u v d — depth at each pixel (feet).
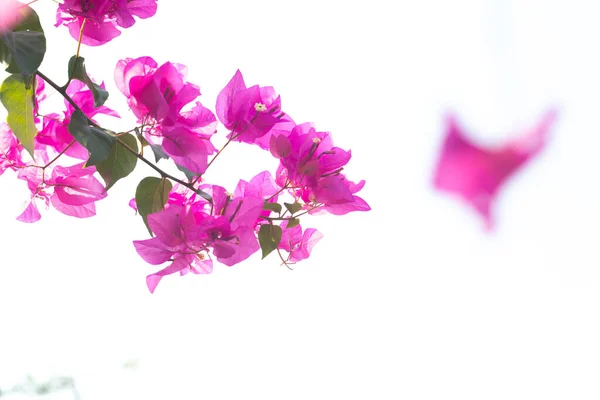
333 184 4.72
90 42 4.78
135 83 4.67
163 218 4.60
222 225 4.60
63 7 4.66
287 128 4.80
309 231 4.88
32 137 4.66
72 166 4.81
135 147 4.75
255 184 4.81
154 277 4.66
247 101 4.75
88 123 4.64
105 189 4.78
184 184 4.68
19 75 4.62
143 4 4.76
